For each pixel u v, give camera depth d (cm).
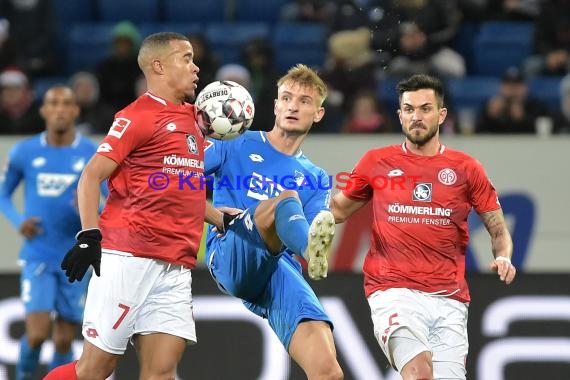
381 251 2056
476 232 2952
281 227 1855
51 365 2745
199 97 1903
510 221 2978
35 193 2711
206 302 2831
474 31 4303
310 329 1955
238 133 1912
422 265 2033
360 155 2956
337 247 2942
